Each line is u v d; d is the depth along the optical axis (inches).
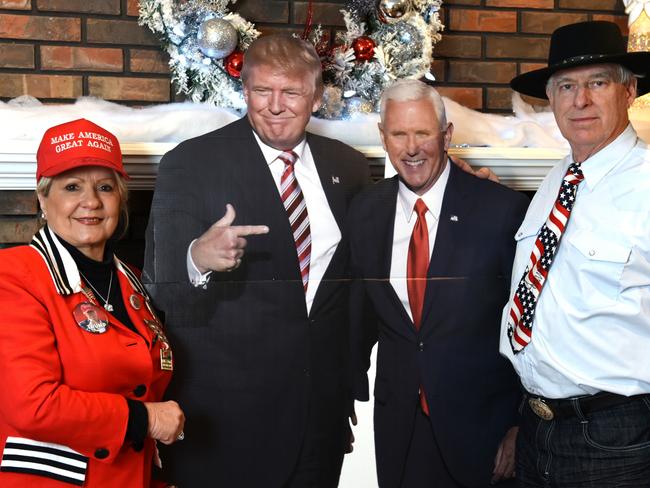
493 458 82.7
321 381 80.2
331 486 80.9
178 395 77.5
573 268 68.8
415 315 81.5
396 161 80.6
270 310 79.4
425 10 105.7
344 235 81.1
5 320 60.3
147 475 69.3
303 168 81.2
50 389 59.8
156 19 98.1
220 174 80.0
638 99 104.4
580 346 68.4
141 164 86.7
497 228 81.3
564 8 114.9
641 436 67.5
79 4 100.4
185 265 78.8
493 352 82.0
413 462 82.0
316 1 106.7
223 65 99.0
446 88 113.2
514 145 100.2
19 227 91.6
